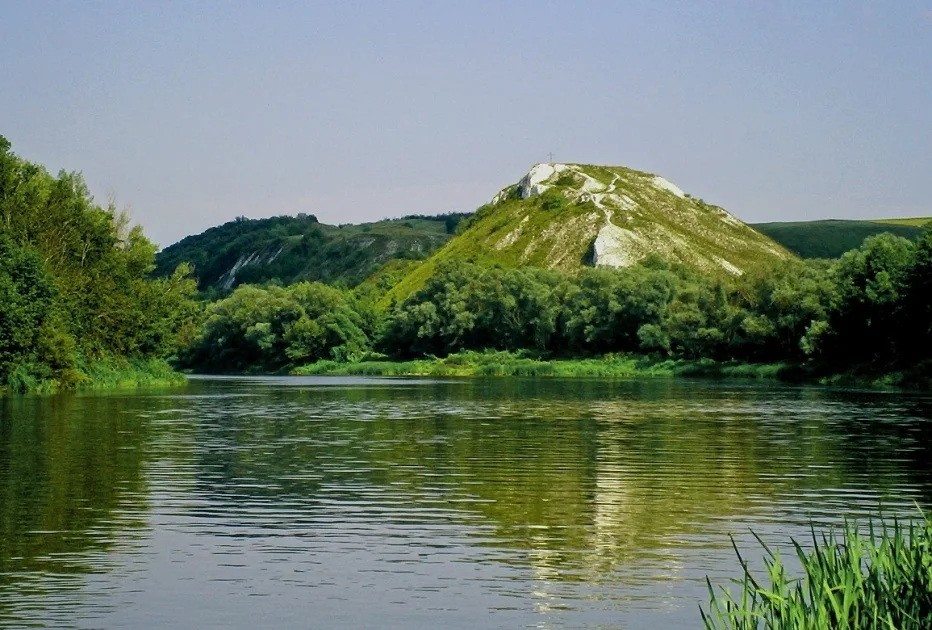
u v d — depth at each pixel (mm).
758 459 31562
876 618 10883
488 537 19750
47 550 18516
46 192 81000
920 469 29234
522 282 141750
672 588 16062
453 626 14219
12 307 68938
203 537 19641
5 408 54906
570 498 24188
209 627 14133
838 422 45219
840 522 21156
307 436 39250
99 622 14312
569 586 16188
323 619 14516
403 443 36469
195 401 62906
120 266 85188
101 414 50375
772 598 11328
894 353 83125
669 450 34000
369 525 20891
